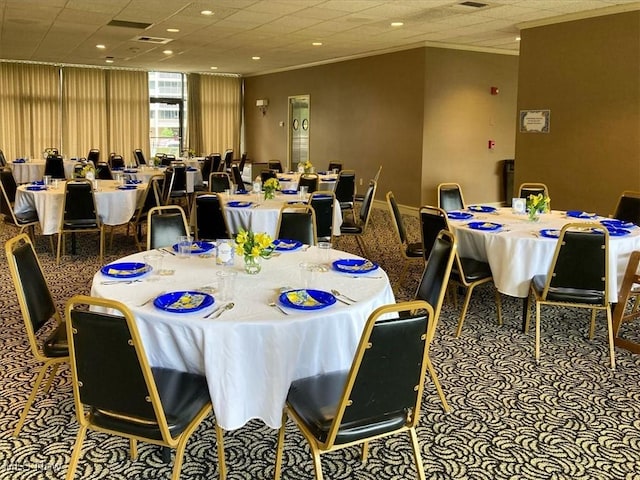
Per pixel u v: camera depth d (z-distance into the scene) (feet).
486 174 34.45
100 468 8.50
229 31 27.68
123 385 6.67
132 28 27.09
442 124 32.32
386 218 31.86
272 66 43.42
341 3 21.36
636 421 10.03
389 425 7.04
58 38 30.40
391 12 22.85
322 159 40.98
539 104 24.56
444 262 9.77
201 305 8.04
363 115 36.40
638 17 20.72
